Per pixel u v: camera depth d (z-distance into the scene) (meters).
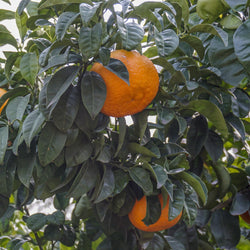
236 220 2.29
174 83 1.73
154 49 2.03
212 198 2.31
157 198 1.81
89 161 1.72
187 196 1.82
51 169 1.78
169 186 1.65
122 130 1.64
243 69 1.74
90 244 2.33
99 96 1.45
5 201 1.92
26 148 1.74
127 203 1.84
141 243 2.14
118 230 2.06
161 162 1.76
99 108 1.44
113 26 1.63
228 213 2.32
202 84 1.83
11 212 2.26
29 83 1.88
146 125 1.67
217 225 2.28
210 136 2.11
